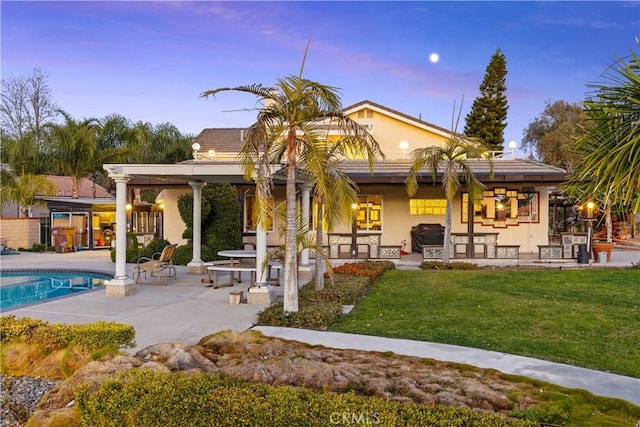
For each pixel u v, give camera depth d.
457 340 6.27
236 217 16.36
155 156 31.55
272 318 7.28
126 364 4.47
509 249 15.20
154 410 3.22
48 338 5.19
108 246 22.42
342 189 8.23
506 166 17.11
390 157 18.88
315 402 3.13
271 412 3.02
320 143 7.87
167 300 9.34
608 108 2.79
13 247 20.97
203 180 13.48
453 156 14.34
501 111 35.50
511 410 3.67
